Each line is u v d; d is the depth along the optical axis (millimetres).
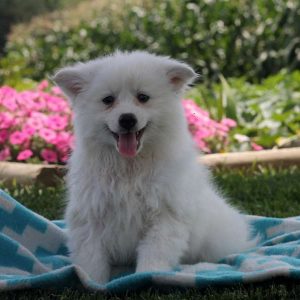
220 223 1076
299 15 3111
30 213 1144
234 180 1674
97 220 983
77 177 1000
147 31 3416
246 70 3201
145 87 975
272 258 1006
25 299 871
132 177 973
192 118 1867
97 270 972
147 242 962
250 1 3227
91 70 1003
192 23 3281
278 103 2354
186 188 978
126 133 950
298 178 1669
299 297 855
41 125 1794
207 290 873
